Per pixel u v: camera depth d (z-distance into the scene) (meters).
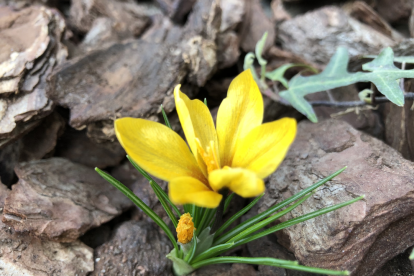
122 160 0.16
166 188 0.15
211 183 0.08
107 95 0.15
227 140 0.10
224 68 0.19
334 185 0.12
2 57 0.14
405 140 0.15
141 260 0.13
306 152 0.14
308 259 0.11
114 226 0.14
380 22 0.20
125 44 0.17
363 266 0.11
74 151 0.16
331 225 0.11
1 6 0.18
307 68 0.19
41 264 0.12
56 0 0.22
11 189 0.14
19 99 0.14
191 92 0.17
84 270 0.12
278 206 0.11
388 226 0.12
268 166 0.08
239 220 0.15
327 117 0.17
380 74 0.14
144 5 0.24
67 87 0.15
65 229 0.12
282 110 0.18
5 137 0.14
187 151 0.09
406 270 0.12
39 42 0.15
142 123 0.09
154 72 0.16
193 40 0.17
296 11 0.22
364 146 0.14
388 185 0.12
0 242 0.12
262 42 0.16
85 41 0.19
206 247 0.11
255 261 0.10
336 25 0.19
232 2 0.19
